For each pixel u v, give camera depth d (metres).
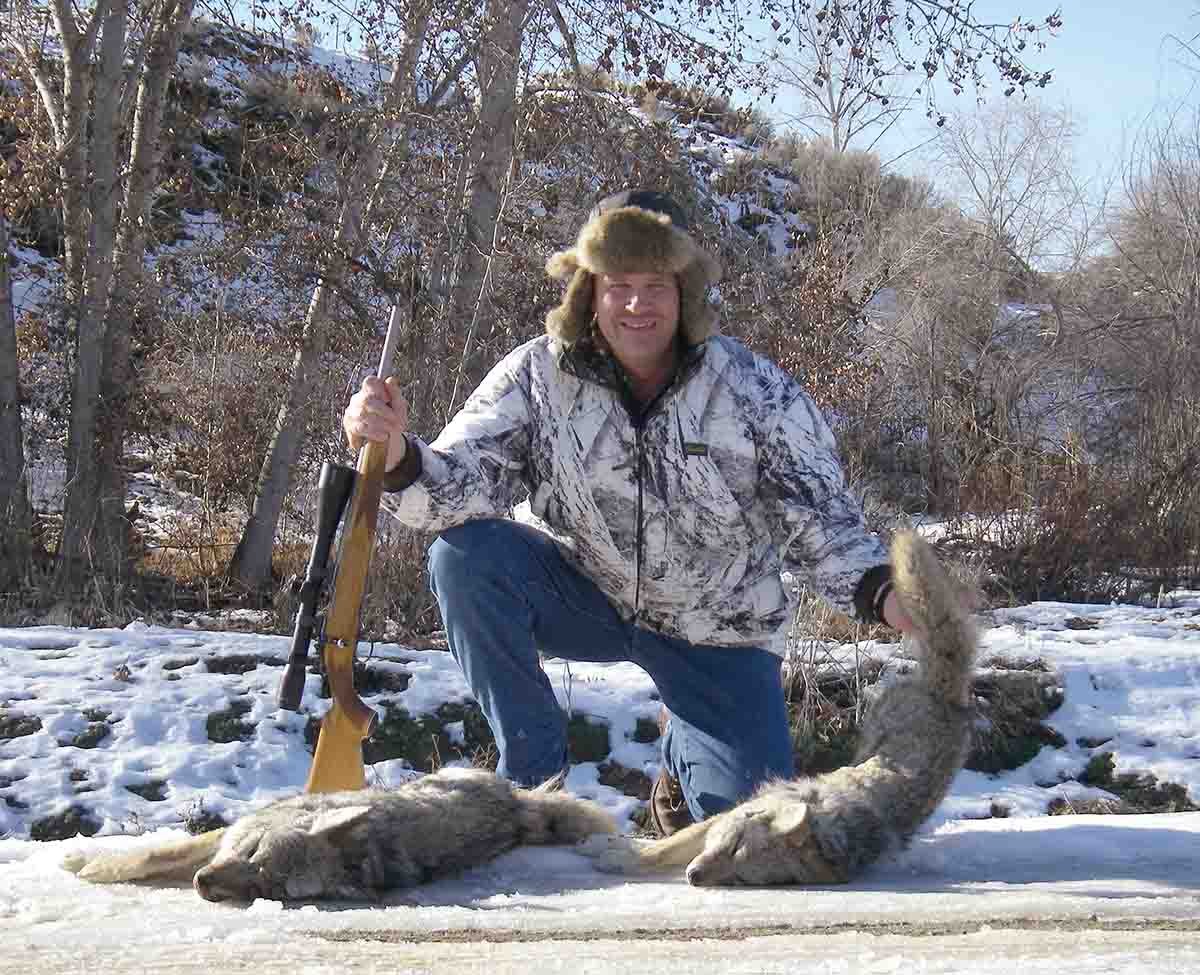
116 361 9.64
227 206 9.65
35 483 10.68
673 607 3.43
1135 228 17.58
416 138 9.53
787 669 6.23
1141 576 8.77
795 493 3.28
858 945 2.02
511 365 3.41
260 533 9.62
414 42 9.47
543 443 3.36
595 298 3.29
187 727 5.62
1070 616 7.33
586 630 3.51
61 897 2.42
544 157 9.23
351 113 9.46
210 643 6.45
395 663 6.21
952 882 2.53
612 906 2.32
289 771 5.44
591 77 9.58
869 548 3.21
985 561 8.78
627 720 5.83
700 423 3.29
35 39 10.15
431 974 1.84
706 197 9.65
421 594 7.50
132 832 4.95
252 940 2.07
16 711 5.62
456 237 9.06
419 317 9.09
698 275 3.24
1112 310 16.67
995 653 6.27
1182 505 9.10
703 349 3.31
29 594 8.74
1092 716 5.91
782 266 10.20
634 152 9.21
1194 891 2.42
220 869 2.36
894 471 10.35
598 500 3.35
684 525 3.36
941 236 17.61
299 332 9.63
